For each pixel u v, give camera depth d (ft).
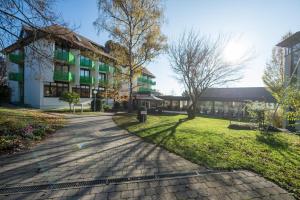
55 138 25.44
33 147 20.84
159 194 11.09
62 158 17.25
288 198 10.82
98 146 21.56
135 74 70.08
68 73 83.10
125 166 15.47
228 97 89.76
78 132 29.86
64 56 79.46
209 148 20.61
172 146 21.20
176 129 33.04
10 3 22.68
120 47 65.00
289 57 54.39
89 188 11.75
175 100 113.60
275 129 35.53
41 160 16.66
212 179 13.11
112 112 76.59
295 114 28.22
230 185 12.26
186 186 12.08
